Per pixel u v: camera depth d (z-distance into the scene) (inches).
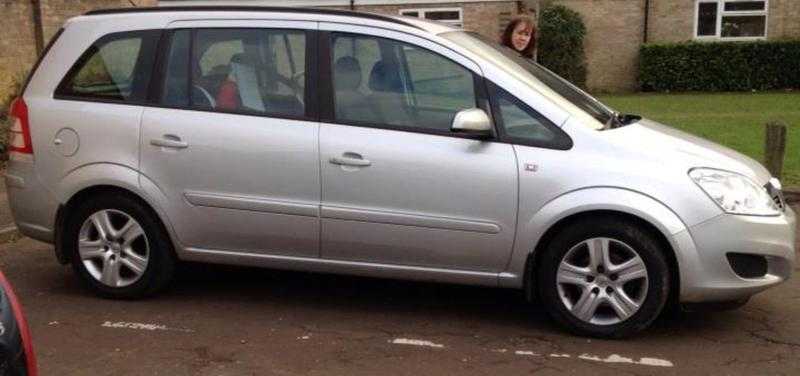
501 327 193.8
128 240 206.1
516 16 283.4
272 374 166.7
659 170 176.6
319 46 195.0
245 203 195.0
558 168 178.7
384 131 187.8
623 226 177.5
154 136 199.2
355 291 220.4
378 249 190.5
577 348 180.5
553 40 864.3
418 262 189.9
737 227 175.0
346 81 192.7
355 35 194.1
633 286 181.5
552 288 184.7
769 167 335.9
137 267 206.5
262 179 193.3
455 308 207.2
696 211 174.4
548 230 181.2
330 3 831.7
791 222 185.9
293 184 191.6
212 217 198.1
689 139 195.3
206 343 183.3
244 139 193.8
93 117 203.8
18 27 451.8
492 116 184.5
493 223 182.4
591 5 893.8
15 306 125.5
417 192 184.7
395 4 842.8
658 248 177.2
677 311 204.4
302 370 168.9
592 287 182.1
